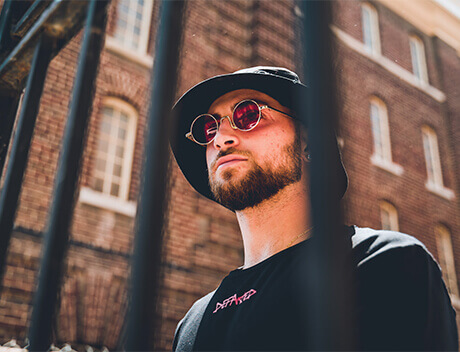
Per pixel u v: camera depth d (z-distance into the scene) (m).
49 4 1.22
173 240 8.01
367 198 11.36
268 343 1.01
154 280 0.76
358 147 11.82
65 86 7.73
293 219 1.30
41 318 0.84
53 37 1.23
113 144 8.70
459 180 13.60
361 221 10.90
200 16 9.88
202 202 8.59
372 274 0.91
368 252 0.97
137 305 0.74
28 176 7.02
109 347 7.08
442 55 15.29
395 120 13.23
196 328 1.26
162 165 0.83
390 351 0.82
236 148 1.34
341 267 0.53
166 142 0.85
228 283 1.30
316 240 0.55
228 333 1.12
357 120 12.13
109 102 8.80
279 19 10.69
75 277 7.15
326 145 0.58
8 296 6.36
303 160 1.35
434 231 12.59
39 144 7.24
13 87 1.41
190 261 8.06
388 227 11.79
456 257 12.77
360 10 14.09
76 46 8.02
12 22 1.40
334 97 0.60
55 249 0.88
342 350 0.49
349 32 13.27
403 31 14.88
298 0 0.71
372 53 13.67
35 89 1.19
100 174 8.38
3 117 1.42
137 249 0.78
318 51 0.62
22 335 6.23
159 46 0.93
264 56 10.00
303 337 0.97
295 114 1.38
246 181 1.31
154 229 0.79
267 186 1.31
